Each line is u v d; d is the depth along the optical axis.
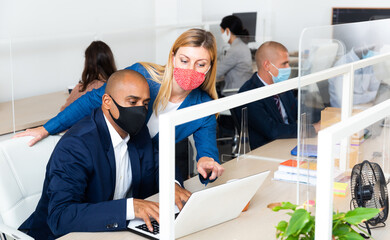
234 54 4.02
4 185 1.79
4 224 1.63
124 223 1.51
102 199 1.76
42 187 1.96
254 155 2.38
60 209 1.59
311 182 1.54
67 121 2.14
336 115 1.74
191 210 1.34
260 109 2.68
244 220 1.59
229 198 1.46
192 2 4.54
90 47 2.98
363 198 1.42
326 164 1.02
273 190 1.90
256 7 4.86
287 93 2.73
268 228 1.53
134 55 4.49
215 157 2.09
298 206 1.45
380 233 1.45
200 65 2.11
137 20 4.44
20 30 3.50
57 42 3.73
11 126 2.84
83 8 3.89
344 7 4.86
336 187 1.51
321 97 1.60
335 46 1.65
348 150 1.61
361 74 1.87
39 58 3.64
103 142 1.75
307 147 1.53
